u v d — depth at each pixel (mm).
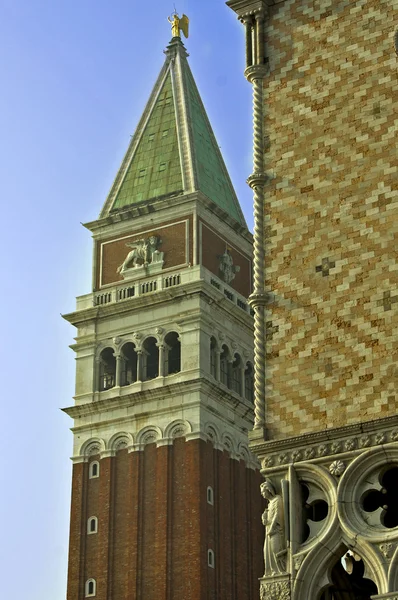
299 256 44062
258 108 46750
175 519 145500
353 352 41906
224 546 147250
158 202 161250
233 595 146125
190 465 146875
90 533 148875
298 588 39938
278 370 42938
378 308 42000
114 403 153375
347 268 43000
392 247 42438
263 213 45281
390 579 38750
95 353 157750
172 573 143000
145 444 150750
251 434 42219
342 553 40062
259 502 155875
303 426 41812
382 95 44531
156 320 155125
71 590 146500
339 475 40625
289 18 47500
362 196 43625
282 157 45656
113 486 150125
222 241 162750
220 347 155625
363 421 40656
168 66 177125
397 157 43438
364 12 45969
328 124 45219
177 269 157000
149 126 172000
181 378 151125
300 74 46469
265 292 44219
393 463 40031
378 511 39844
